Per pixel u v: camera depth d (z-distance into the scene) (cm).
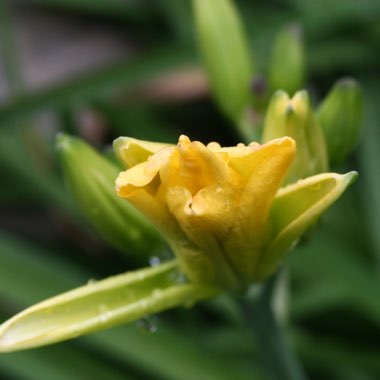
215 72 39
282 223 29
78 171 33
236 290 30
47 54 63
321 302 48
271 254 29
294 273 49
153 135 55
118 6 62
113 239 34
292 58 39
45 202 54
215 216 27
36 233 59
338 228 52
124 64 53
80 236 57
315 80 58
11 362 45
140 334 45
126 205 33
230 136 59
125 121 56
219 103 39
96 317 29
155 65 53
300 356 47
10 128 54
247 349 47
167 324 48
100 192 33
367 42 54
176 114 60
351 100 34
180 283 30
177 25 58
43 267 48
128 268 53
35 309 29
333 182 28
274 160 27
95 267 53
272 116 31
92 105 54
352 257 49
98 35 64
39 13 65
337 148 35
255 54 54
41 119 60
